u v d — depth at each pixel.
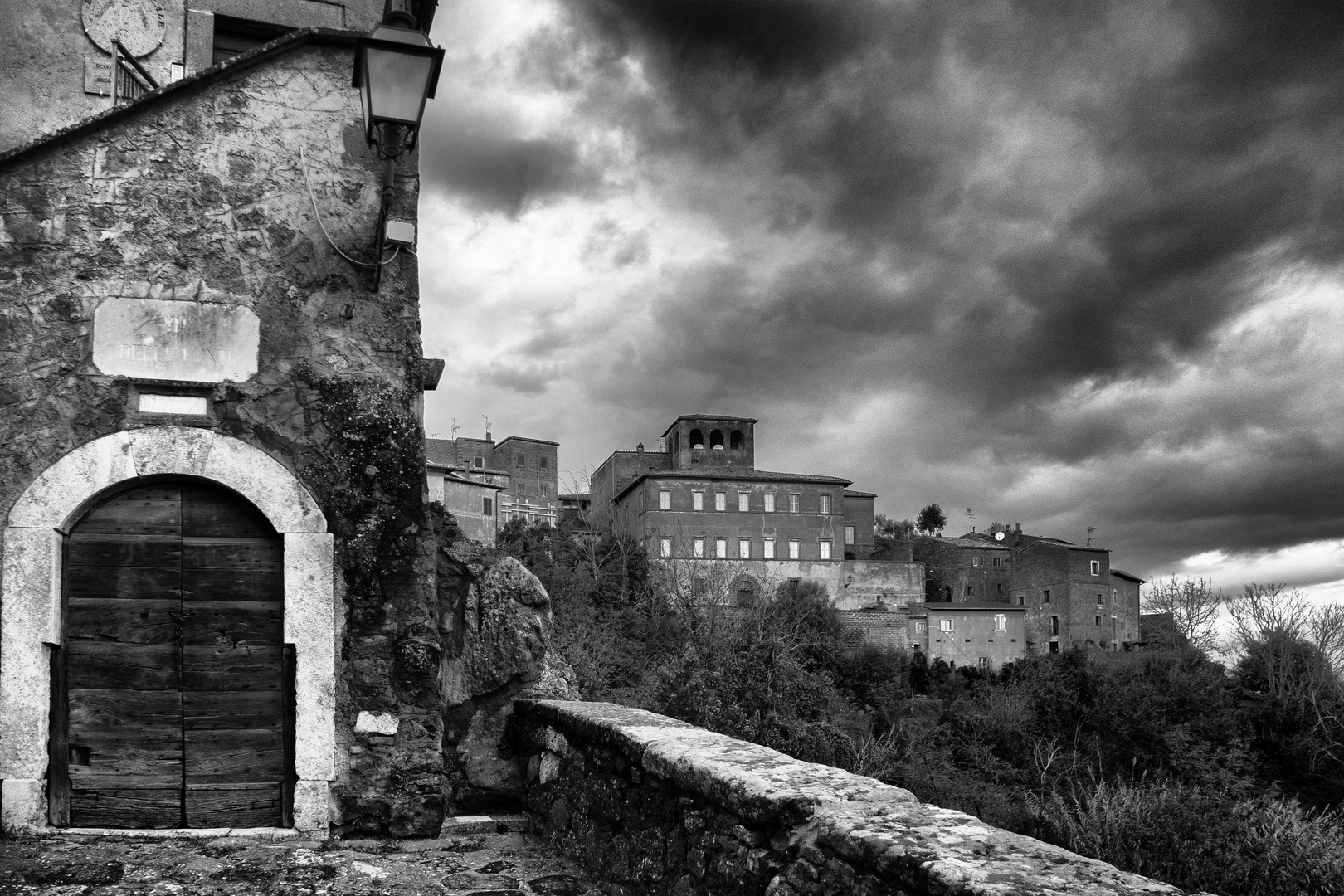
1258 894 19.78
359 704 6.38
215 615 6.38
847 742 21.14
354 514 6.56
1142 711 33.44
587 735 5.61
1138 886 2.44
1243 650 45.72
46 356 6.29
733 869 3.68
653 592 38.97
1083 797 26.88
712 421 67.31
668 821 4.41
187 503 6.46
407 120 6.01
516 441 78.44
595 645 27.86
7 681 5.95
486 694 7.21
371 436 6.66
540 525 45.88
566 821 5.86
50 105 8.25
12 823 5.85
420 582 6.62
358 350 6.76
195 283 6.55
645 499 61.66
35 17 8.31
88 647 6.20
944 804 25.72
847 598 62.44
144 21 8.63
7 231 6.34
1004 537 75.69
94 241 6.45
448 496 40.44
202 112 6.72
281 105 6.85
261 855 5.59
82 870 5.16
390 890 5.01
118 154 6.56
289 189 6.79
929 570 72.88
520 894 5.00
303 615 6.38
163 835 5.95
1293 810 21.62
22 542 6.08
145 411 6.39
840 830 3.03
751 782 3.67
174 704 6.25
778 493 63.31
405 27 6.08
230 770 6.26
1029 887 2.41
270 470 6.48
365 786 6.30
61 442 6.23
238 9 9.07
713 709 17.73
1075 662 40.34
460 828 6.48
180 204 6.60
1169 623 60.16
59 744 6.08
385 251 6.72
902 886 2.72
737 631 33.94
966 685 42.97
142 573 6.34
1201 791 28.45
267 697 6.37
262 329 6.62
